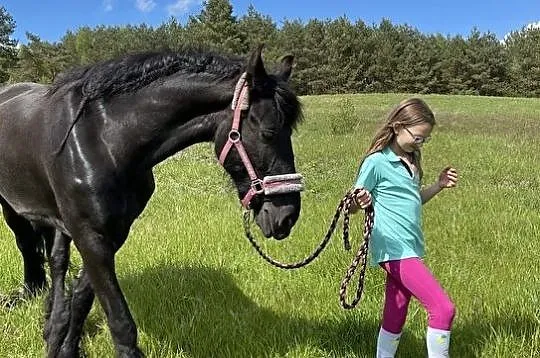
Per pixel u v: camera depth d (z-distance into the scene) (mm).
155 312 4430
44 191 3633
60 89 3506
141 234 6355
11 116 3832
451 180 3699
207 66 3232
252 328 4098
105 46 70312
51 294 3984
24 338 4094
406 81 66625
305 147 14953
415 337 3977
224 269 5320
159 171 11547
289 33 68625
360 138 17203
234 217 7121
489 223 6871
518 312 4184
